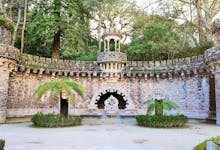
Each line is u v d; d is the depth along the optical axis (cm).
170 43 2442
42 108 2112
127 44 3216
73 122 1576
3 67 1675
